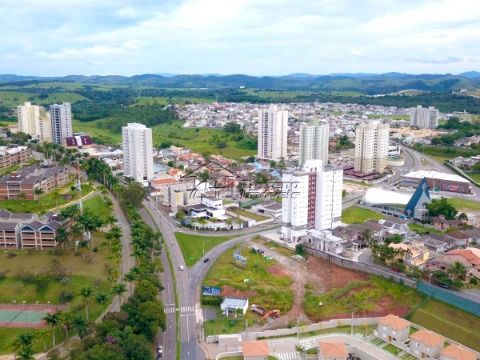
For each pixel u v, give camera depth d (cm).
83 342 18162
